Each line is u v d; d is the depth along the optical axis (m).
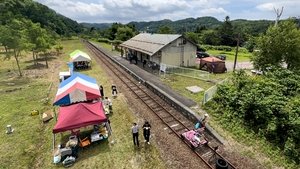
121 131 15.11
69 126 13.05
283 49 23.41
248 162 11.68
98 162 12.01
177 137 14.27
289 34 23.14
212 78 28.16
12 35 29.78
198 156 12.23
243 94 16.50
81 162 12.03
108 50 60.12
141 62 40.22
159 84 25.06
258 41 25.44
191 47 34.78
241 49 71.88
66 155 12.20
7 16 77.56
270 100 14.43
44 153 12.84
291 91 16.92
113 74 31.20
